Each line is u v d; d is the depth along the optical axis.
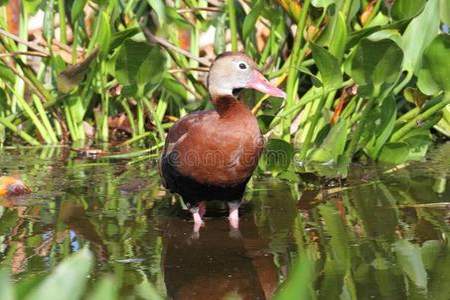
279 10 12.15
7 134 13.34
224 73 9.05
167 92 13.02
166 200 10.01
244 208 9.73
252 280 7.33
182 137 8.89
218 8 12.59
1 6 12.23
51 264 7.74
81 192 10.38
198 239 8.57
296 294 2.81
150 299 6.82
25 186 10.32
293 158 11.17
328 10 11.27
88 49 12.46
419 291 6.93
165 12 12.12
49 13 12.09
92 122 13.38
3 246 8.32
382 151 11.48
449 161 11.57
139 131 12.76
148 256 8.00
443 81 10.84
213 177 8.82
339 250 8.10
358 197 10.03
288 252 8.09
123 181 10.83
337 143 11.06
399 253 7.96
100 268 7.63
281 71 11.54
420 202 9.73
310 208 9.65
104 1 11.91
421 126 11.62
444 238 8.41
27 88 13.38
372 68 10.42
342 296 6.85
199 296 6.98
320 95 10.91
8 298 2.82
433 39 10.44
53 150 12.59
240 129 8.75
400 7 11.19
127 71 11.64
